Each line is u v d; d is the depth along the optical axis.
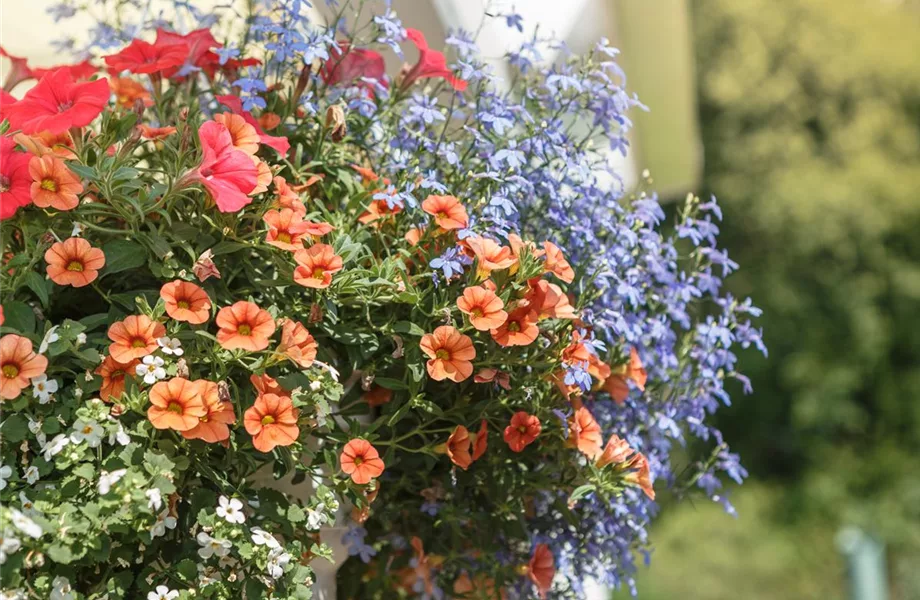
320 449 1.57
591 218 1.76
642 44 3.31
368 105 1.67
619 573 1.83
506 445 1.66
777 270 9.75
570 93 1.83
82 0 2.20
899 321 9.48
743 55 10.12
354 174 1.72
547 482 1.65
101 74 2.01
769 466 9.41
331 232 1.54
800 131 10.08
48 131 1.43
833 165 9.98
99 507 1.22
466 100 1.87
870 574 5.22
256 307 1.36
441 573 1.80
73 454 1.25
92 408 1.28
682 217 1.91
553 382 1.58
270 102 1.70
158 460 1.27
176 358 1.38
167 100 1.73
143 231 1.50
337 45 1.67
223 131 1.42
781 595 8.23
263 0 1.82
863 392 9.45
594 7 2.96
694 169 3.64
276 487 1.60
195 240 1.45
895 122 10.01
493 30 2.54
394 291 1.48
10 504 1.25
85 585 1.35
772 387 9.43
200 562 1.35
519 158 1.61
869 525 8.76
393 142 1.74
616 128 1.90
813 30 10.05
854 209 9.61
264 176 1.43
